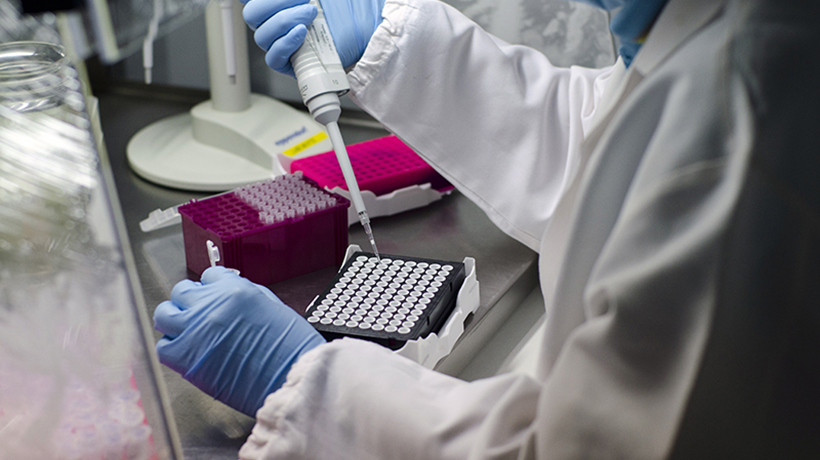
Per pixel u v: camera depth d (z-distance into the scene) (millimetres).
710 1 520
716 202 432
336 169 1267
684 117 450
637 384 460
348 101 1717
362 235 1193
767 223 433
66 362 528
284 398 624
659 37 566
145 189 1344
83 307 514
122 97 1780
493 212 1119
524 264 1117
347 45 1100
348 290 929
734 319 441
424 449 568
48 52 539
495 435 538
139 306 511
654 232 451
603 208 550
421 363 806
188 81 1785
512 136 1110
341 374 630
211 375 766
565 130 1121
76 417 528
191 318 775
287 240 1026
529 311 1107
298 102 1742
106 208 508
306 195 1101
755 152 422
